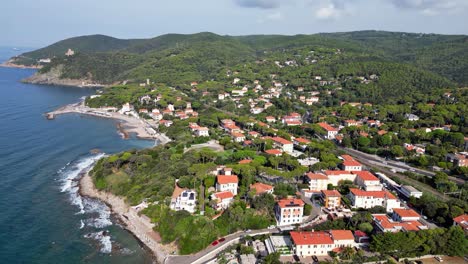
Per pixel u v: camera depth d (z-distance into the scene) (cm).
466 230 14750
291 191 19025
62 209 18725
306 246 13750
